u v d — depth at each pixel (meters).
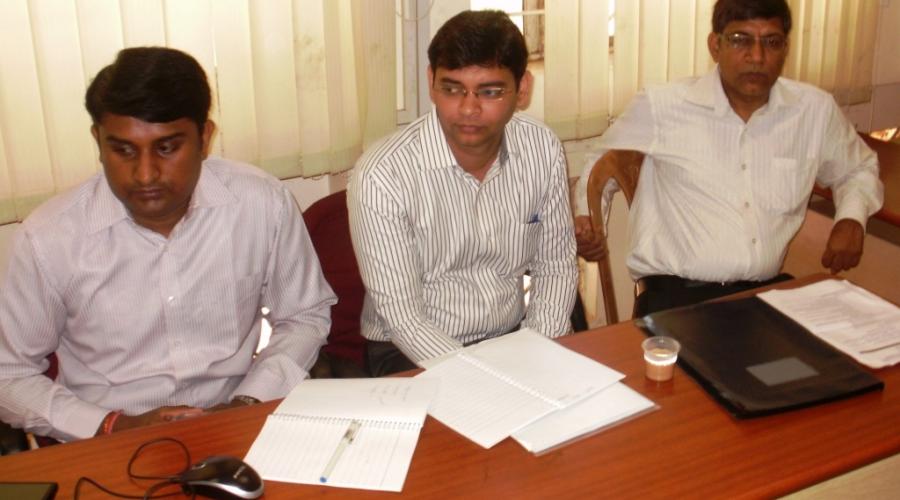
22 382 1.55
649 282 2.24
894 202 2.28
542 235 1.91
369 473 1.18
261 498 1.14
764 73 2.06
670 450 1.23
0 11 1.75
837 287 1.72
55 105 1.86
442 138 1.70
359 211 1.70
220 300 1.66
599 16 2.50
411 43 2.40
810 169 2.21
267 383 1.62
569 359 1.47
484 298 1.83
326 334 1.80
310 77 2.12
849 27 2.93
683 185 2.22
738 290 2.17
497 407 1.33
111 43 1.87
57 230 1.52
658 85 2.27
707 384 1.38
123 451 1.24
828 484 1.21
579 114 2.57
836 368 1.42
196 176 1.47
